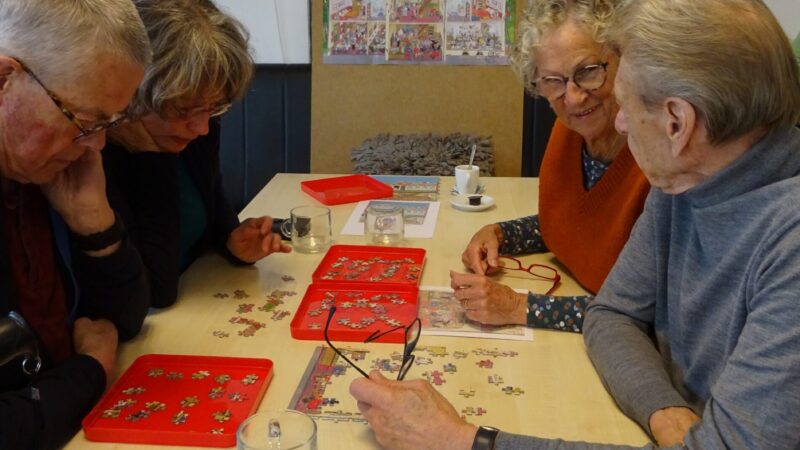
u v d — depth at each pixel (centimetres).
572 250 189
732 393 106
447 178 287
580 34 163
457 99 397
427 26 392
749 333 107
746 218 114
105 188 151
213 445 121
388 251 203
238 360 143
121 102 122
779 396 101
